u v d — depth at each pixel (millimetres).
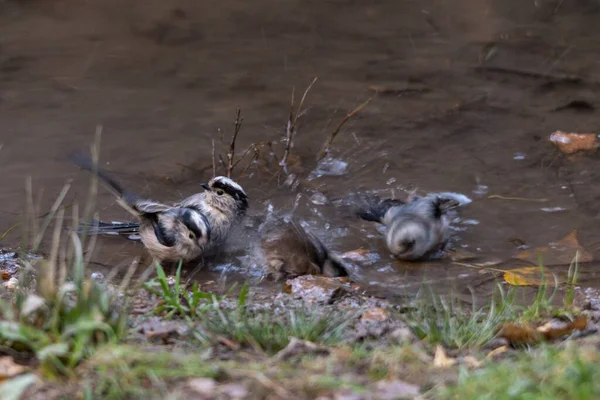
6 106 15711
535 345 8016
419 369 6770
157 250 11188
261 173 13781
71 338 6641
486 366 6652
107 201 12812
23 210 12391
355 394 6062
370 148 14492
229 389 6113
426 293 10203
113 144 14484
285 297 9797
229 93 16547
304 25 20000
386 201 12516
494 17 20453
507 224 12203
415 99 16297
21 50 18219
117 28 19594
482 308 9391
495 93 16547
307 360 6836
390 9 21031
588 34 19453
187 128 15133
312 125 15305
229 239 11828
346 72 17500
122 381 6141
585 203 12719
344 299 9852
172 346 7254
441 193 13062
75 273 7359
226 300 9219
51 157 13969
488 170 13781
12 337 6438
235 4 21188
